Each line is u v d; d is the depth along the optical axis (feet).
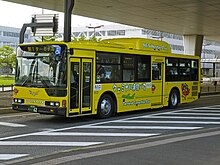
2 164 23.71
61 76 41.06
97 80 45.27
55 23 60.18
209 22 118.62
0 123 42.29
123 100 49.49
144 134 35.63
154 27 135.64
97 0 82.28
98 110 45.75
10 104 61.00
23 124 41.60
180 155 26.11
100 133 35.99
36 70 42.78
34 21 63.00
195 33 155.22
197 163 23.63
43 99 41.83
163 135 35.27
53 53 41.75
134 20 116.88
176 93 60.70
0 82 148.25
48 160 24.71
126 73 49.96
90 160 24.53
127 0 81.76
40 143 30.76
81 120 45.29
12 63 207.41
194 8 91.35
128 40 53.47
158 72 56.03
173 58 59.36
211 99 84.89
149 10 95.96
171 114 52.47
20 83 43.78
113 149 28.40
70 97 41.39
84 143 30.89
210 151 27.55
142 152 27.14
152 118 47.91
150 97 54.29
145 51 53.31
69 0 50.52
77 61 42.42
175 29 141.28
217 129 39.19
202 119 47.16
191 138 33.47
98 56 45.42
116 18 113.39
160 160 24.52
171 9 93.66
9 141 31.63
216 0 79.61
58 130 37.63
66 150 28.02
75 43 42.34
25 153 26.94
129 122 43.93
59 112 40.60
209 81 229.04
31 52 43.45
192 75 64.69
